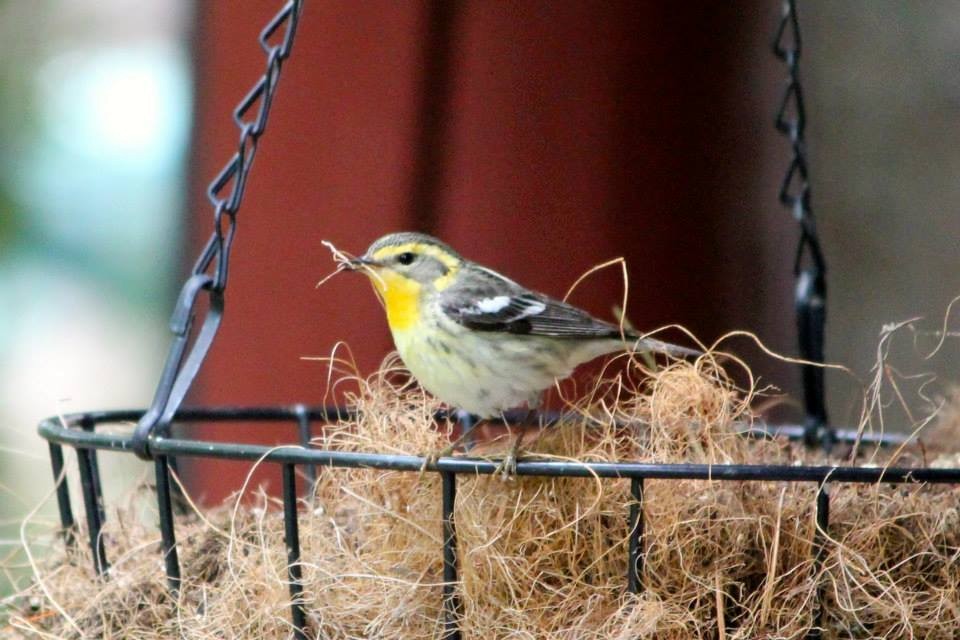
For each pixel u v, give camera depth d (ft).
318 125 34.45
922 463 28.09
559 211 35.70
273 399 35.12
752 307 39.37
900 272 42.88
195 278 24.20
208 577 25.23
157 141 51.88
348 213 34.65
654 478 21.09
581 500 23.54
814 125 43.06
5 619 26.27
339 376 34.96
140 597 24.81
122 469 31.24
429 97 34.42
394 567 23.61
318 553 24.00
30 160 48.60
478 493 23.88
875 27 42.80
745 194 38.93
